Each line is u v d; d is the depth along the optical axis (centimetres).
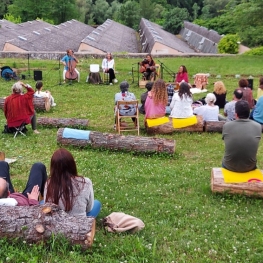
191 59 2250
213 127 977
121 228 493
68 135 852
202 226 518
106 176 698
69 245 432
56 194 448
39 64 1986
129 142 824
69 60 1641
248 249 459
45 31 3850
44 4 6181
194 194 627
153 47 3478
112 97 1420
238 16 2450
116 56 2239
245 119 600
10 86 1558
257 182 598
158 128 971
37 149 849
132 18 6969
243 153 593
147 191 634
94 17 7831
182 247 467
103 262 427
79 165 747
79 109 1248
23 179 692
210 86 1655
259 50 2691
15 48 2736
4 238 430
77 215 446
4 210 438
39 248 427
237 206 579
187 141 921
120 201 592
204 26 5859
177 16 6712
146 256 440
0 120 1086
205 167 759
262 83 1120
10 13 6238
